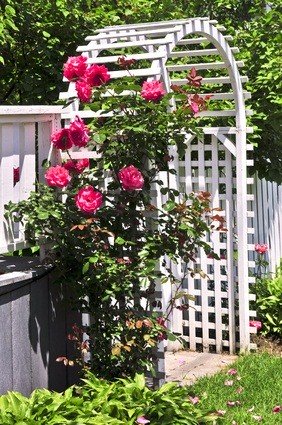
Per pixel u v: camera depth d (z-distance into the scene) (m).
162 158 6.42
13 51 8.11
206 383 7.09
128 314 6.30
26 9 7.94
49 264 6.34
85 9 8.52
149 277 6.20
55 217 6.20
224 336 8.40
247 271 8.14
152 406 5.68
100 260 6.19
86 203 6.10
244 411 6.46
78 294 6.37
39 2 8.05
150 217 6.42
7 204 6.09
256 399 6.73
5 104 8.36
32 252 7.19
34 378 6.16
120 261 6.19
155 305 6.46
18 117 6.15
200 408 6.48
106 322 6.38
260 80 8.45
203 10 10.08
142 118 6.27
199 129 6.36
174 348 8.30
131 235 6.37
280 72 8.27
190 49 8.84
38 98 8.14
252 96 8.54
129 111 6.41
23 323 6.05
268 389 6.93
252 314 8.12
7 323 5.89
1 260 6.59
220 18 10.05
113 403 5.63
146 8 8.58
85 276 6.27
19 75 8.20
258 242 9.30
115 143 6.35
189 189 8.38
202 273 6.51
